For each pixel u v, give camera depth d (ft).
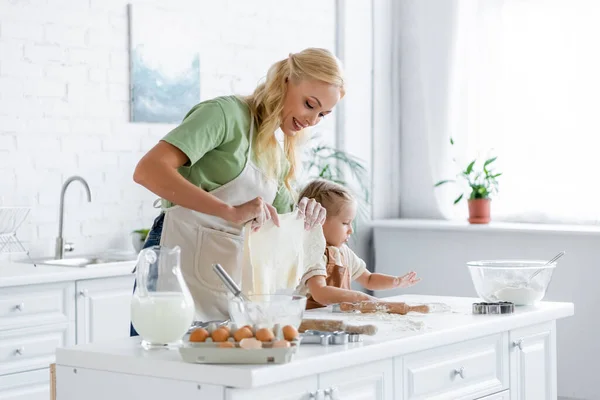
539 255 17.48
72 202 15.49
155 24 16.49
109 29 15.89
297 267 9.41
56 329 12.78
